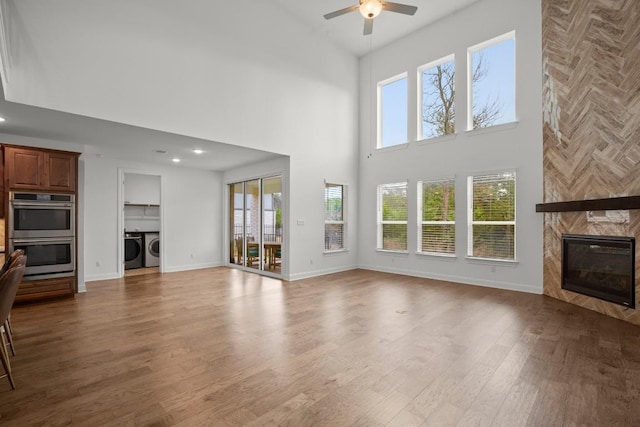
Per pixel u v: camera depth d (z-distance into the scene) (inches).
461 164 225.0
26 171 166.2
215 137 189.9
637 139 132.9
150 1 165.8
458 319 140.9
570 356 103.0
